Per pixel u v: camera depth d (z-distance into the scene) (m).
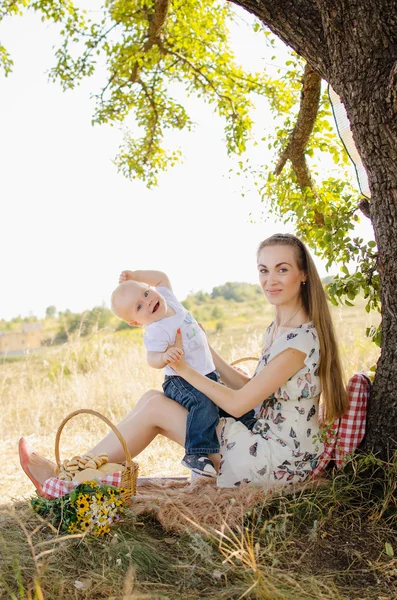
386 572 2.61
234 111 6.99
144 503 3.18
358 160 3.49
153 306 3.47
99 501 2.92
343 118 3.50
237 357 7.57
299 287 3.32
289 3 3.07
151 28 6.56
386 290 3.16
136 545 2.78
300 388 3.19
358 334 6.40
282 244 3.28
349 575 2.61
